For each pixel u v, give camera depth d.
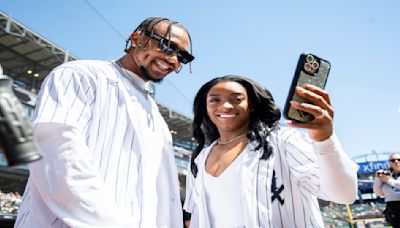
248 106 1.91
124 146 1.52
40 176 1.16
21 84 24.36
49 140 1.19
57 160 1.17
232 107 1.86
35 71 26.25
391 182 5.10
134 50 1.86
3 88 0.59
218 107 1.89
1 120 0.55
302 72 1.28
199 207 1.83
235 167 1.74
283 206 1.56
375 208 10.15
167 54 1.79
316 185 1.47
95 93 1.51
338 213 10.58
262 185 1.59
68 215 1.15
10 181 20.39
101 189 1.22
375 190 5.49
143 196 1.49
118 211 1.25
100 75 1.59
